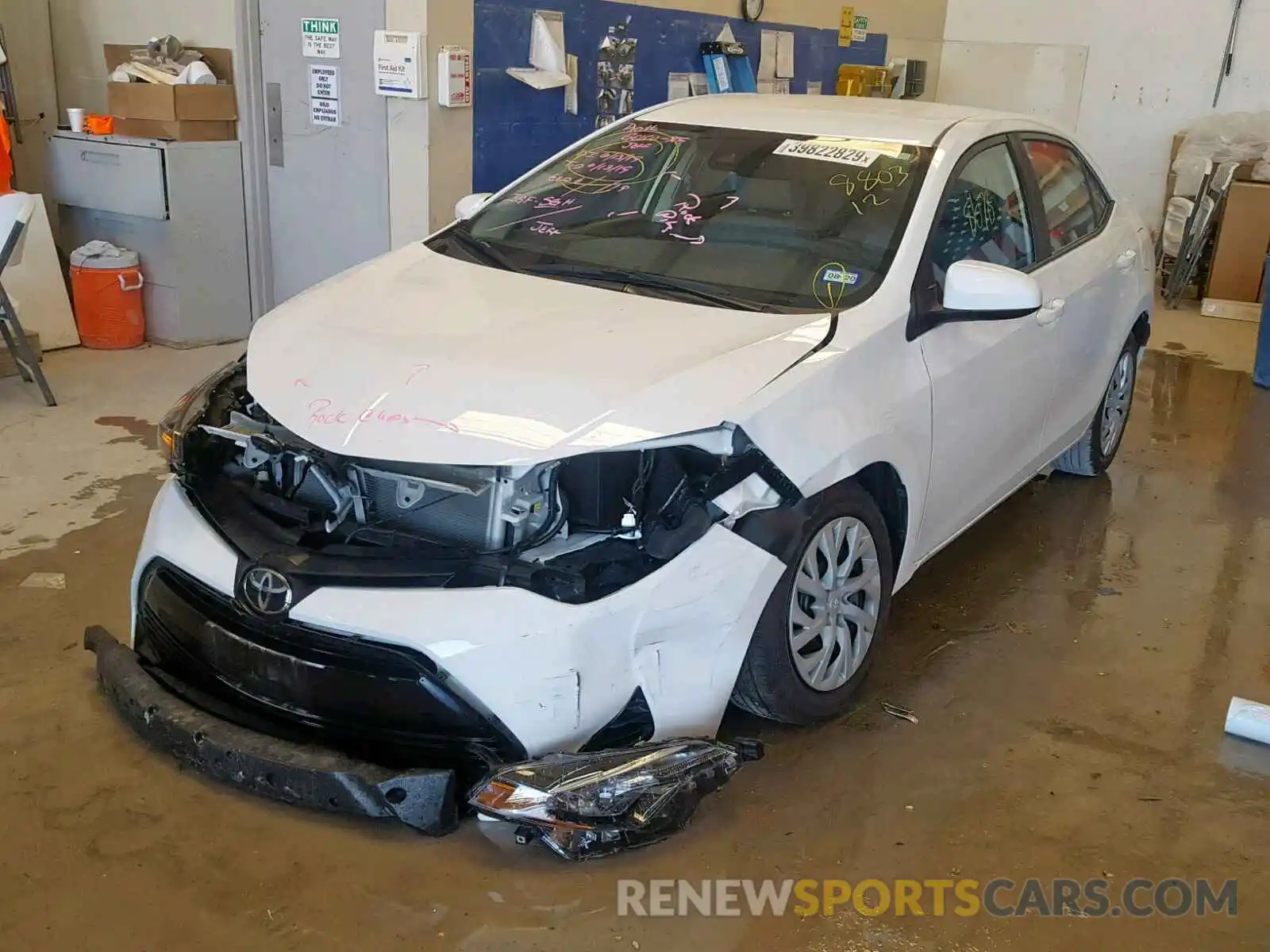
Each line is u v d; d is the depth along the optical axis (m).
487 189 5.84
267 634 2.52
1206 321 8.30
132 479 4.47
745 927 2.35
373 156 5.72
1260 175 8.41
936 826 2.70
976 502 3.66
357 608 2.40
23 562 3.74
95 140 6.20
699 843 2.58
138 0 6.45
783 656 2.75
